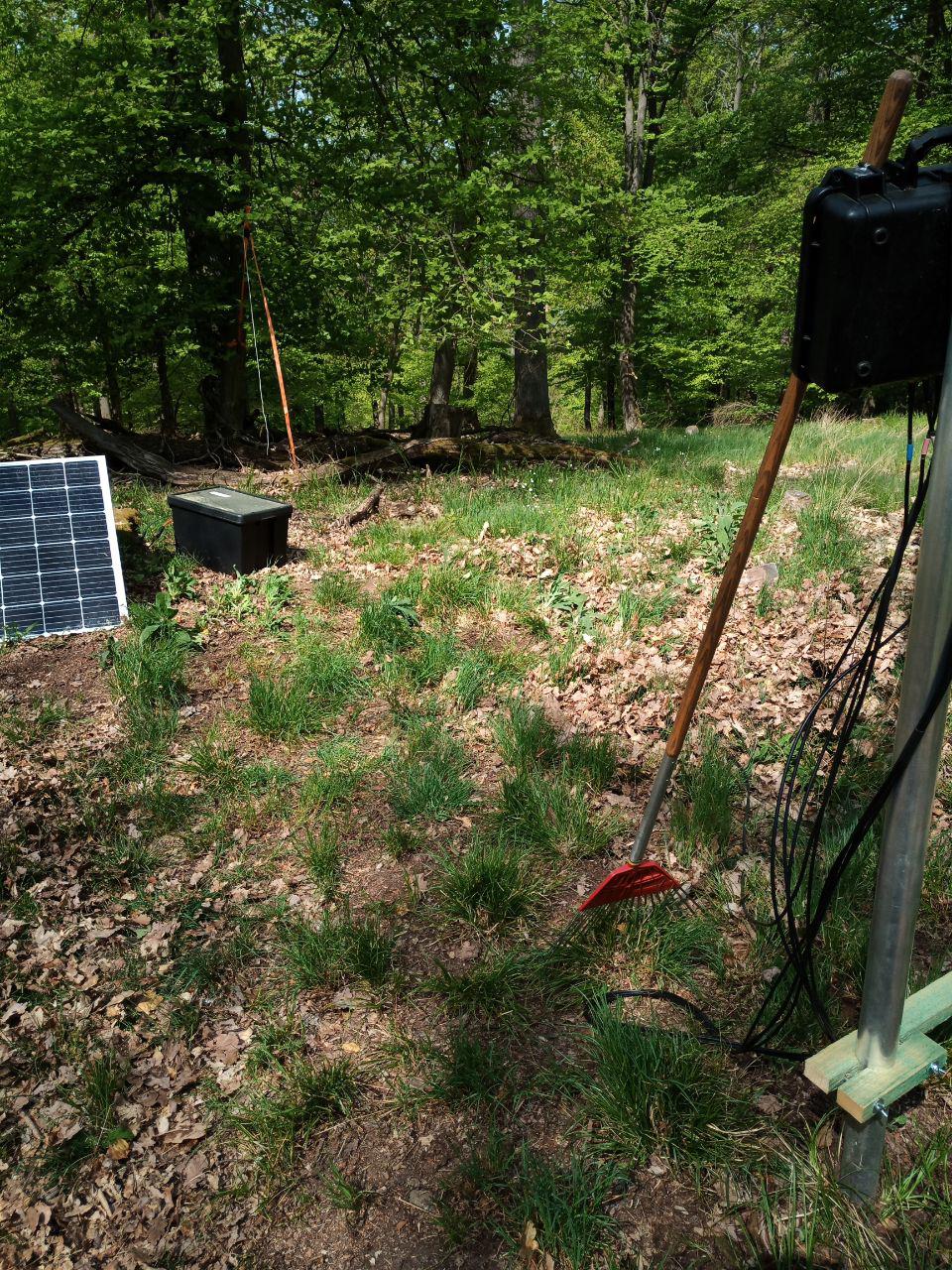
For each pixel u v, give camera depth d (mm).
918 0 15945
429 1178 2416
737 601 5812
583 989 2957
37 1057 2779
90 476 5863
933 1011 2242
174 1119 2598
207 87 11617
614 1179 2355
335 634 5598
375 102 11562
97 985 3051
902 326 1582
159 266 12586
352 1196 2350
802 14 18109
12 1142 2523
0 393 17688
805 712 4566
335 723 4656
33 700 4762
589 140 11953
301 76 11906
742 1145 2414
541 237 11969
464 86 11766
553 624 5688
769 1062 2662
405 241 11297
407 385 21531
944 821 3682
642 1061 2576
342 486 9469
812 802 3902
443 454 10609
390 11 11047
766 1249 2176
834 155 17984
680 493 8586
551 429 14273
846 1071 2100
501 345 13055
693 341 22891
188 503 6531
